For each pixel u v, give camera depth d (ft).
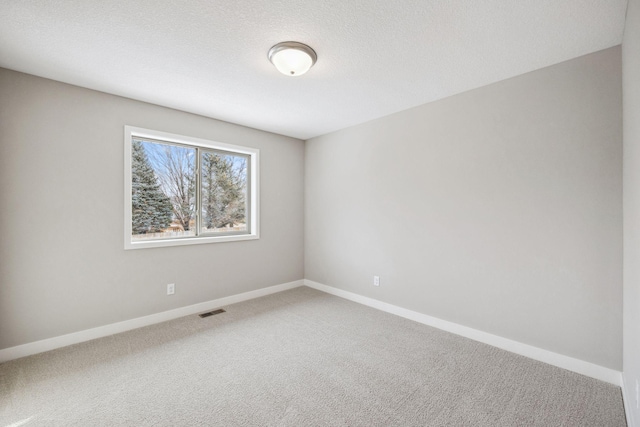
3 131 7.20
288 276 13.93
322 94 8.90
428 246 9.63
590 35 5.92
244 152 12.39
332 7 5.12
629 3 4.82
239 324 9.64
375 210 11.29
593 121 6.55
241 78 7.84
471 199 8.57
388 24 5.60
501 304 7.99
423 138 9.73
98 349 7.88
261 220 12.82
